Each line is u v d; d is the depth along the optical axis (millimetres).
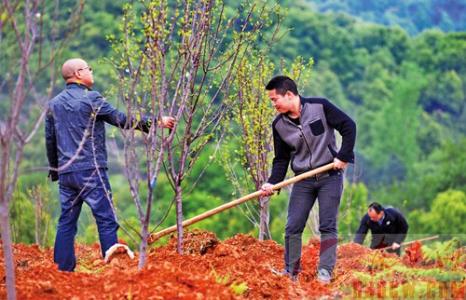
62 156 14359
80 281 11898
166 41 13617
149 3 13312
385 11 153125
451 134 137000
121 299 10977
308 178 14570
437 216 107812
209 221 75875
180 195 14750
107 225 14367
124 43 13211
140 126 13375
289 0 125625
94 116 13469
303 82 18703
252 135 17953
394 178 128250
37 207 26172
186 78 14242
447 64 140250
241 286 12133
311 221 22438
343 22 134000
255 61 17562
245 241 17609
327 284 13430
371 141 133375
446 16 159500
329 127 14391
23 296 11234
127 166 12477
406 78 137000
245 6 15344
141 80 13570
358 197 78500
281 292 12719
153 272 11828
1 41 10430
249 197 14812
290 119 14445
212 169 77500
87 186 14289
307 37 125000
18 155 10469
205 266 13961
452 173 125250
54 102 14469
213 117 14773
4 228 10633
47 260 16312
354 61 133250
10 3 10516
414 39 140750
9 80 10445
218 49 14484
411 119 134125
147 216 12500
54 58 10609
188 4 13938
